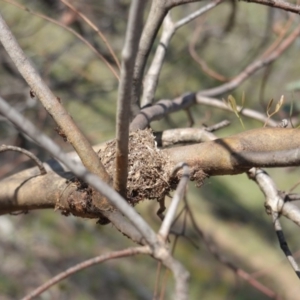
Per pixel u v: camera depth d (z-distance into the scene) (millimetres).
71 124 3951
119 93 3275
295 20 9516
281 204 4832
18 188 4547
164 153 4305
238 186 24953
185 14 11852
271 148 4191
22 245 14539
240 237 21812
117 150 3590
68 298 12789
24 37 11031
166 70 12977
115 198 3041
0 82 10891
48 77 10883
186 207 6152
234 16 9359
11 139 10664
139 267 16547
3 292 12945
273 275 19844
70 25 10367
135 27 2920
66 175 4469
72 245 15477
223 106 6266
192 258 19141
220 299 17797
